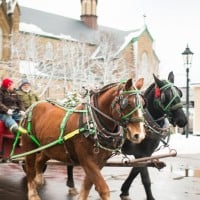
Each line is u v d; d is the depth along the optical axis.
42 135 6.91
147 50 74.19
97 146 5.94
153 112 7.90
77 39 68.94
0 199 8.23
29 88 10.34
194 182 10.73
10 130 8.36
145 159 7.31
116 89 5.89
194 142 22.05
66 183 9.63
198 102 40.66
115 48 64.81
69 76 49.75
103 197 5.72
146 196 8.25
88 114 6.11
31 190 7.56
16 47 52.09
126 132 5.80
